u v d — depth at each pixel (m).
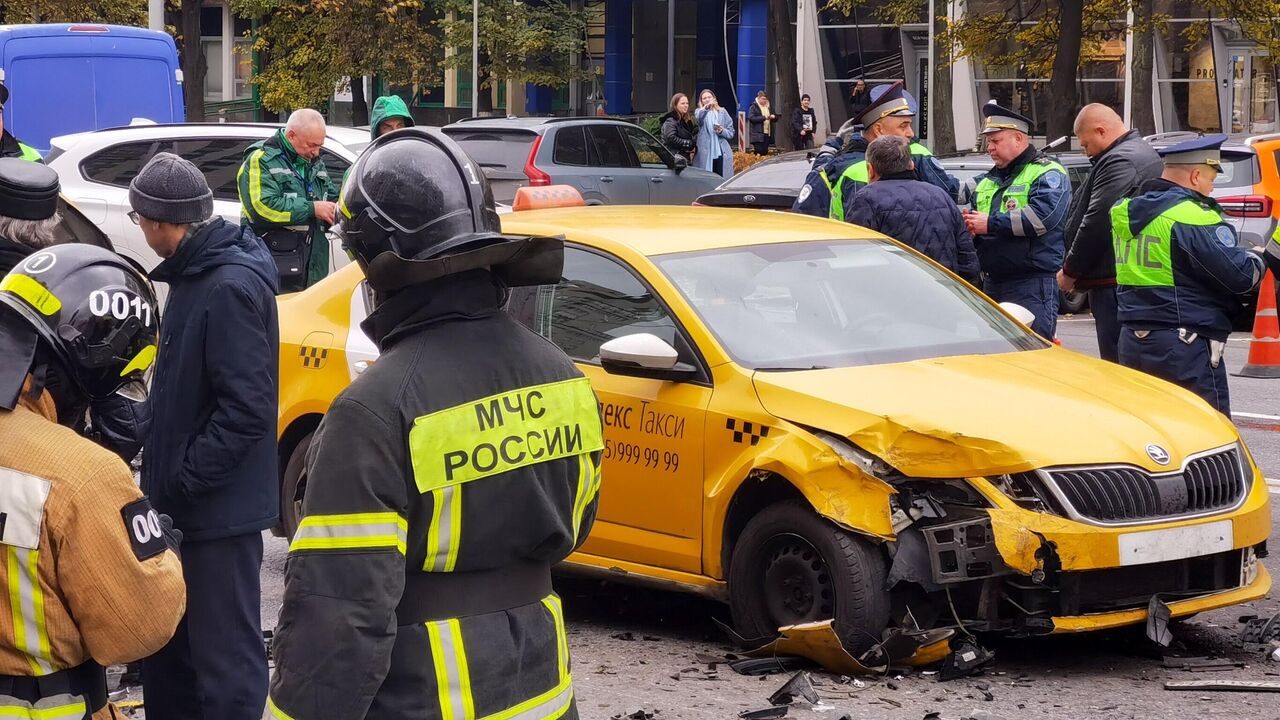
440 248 2.55
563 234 6.25
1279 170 14.92
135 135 12.91
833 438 5.17
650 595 6.44
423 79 39.31
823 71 40.84
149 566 2.56
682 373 5.58
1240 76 34.97
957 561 4.96
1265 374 12.31
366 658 2.38
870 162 7.68
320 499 2.43
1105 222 7.80
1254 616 5.79
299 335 6.93
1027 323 6.39
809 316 5.83
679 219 6.55
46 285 2.61
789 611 5.30
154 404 4.09
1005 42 30.36
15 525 2.47
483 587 2.54
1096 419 5.23
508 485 2.53
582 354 5.96
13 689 2.52
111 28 16.38
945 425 5.01
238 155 12.87
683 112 23.61
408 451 2.45
